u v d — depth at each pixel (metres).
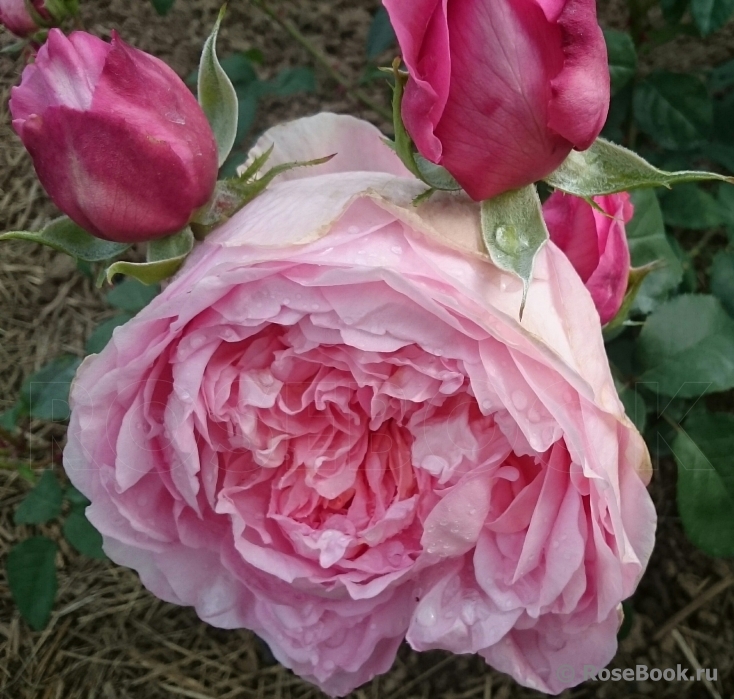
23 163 0.37
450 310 0.15
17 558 0.27
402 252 0.15
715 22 0.24
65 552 0.34
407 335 0.15
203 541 0.19
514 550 0.18
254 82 0.30
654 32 0.28
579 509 0.16
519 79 0.14
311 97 0.36
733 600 0.31
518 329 0.14
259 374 0.17
